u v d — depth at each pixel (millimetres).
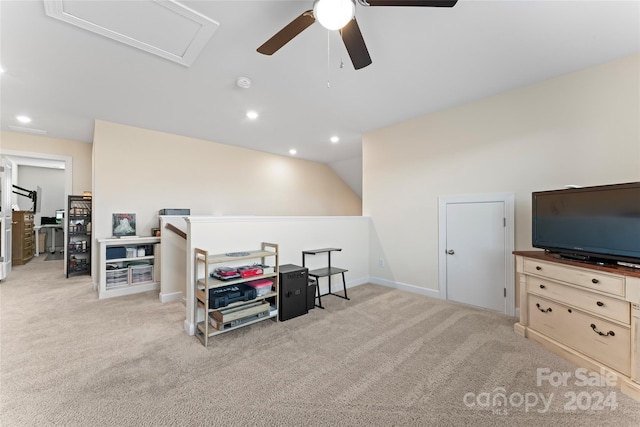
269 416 1541
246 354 2209
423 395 1722
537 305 2443
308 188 6863
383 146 4348
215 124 4160
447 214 3592
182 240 3641
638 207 1843
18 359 2102
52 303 3410
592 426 1468
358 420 1517
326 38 2129
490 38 2135
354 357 2170
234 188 5484
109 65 2488
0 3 1722
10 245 4953
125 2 1735
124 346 2322
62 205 8172
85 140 4992
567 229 2260
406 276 4047
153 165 4434
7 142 4457
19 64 2455
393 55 2369
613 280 1831
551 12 1846
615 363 1831
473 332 2619
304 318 2975
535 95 2895
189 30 2020
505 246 3102
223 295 2562
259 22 1944
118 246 3986
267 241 3250
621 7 1787
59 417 1508
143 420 1497
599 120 2537
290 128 4379
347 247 4223
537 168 2887
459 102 3383
